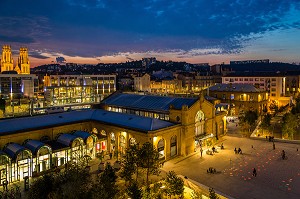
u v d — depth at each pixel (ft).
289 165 184.03
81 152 182.91
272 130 292.40
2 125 174.70
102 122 209.67
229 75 577.02
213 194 117.80
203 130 227.20
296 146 231.91
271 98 507.71
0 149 163.22
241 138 259.19
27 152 155.33
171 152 195.52
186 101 220.84
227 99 412.57
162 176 161.79
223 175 166.30
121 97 272.92
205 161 191.11
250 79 541.75
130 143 190.39
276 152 213.66
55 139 192.13
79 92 355.97
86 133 193.16
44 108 268.82
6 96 423.23
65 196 102.68
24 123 185.26
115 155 194.59
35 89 520.42
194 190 135.03
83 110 236.02
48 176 114.73
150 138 176.45
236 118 368.68
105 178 119.85
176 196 133.18
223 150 218.18
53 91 325.62
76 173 116.26
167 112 213.46
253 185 152.66
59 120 204.85
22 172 154.71
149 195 123.95
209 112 233.76
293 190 146.51
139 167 147.13
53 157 168.86
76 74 642.63
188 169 175.94
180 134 201.67
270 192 144.25
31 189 112.47
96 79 609.01
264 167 180.14
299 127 328.90
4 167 147.74
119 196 125.18
